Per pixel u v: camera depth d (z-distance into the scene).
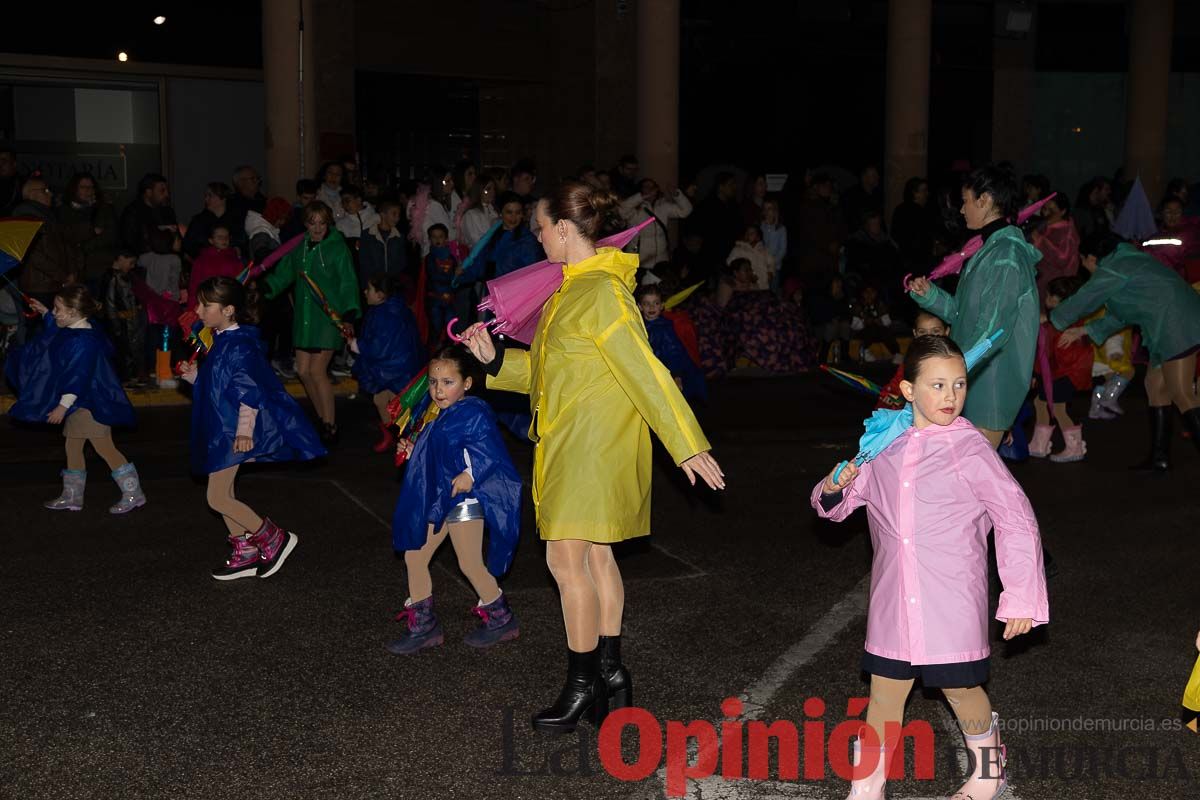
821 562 7.38
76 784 4.58
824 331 15.05
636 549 7.64
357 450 10.30
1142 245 10.37
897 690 4.24
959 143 21.28
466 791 4.55
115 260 12.11
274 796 4.50
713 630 6.24
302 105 15.40
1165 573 7.20
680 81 19.41
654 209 15.00
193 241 13.14
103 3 15.99
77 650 5.91
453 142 18.95
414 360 10.03
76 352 8.02
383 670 5.71
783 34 19.80
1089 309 8.84
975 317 6.55
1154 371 9.59
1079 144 21.75
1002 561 4.05
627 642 6.07
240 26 16.86
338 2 17.19
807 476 9.53
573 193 5.05
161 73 16.45
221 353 6.81
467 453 5.76
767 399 12.77
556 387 4.91
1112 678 5.67
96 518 8.17
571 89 18.89
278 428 6.85
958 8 20.81
